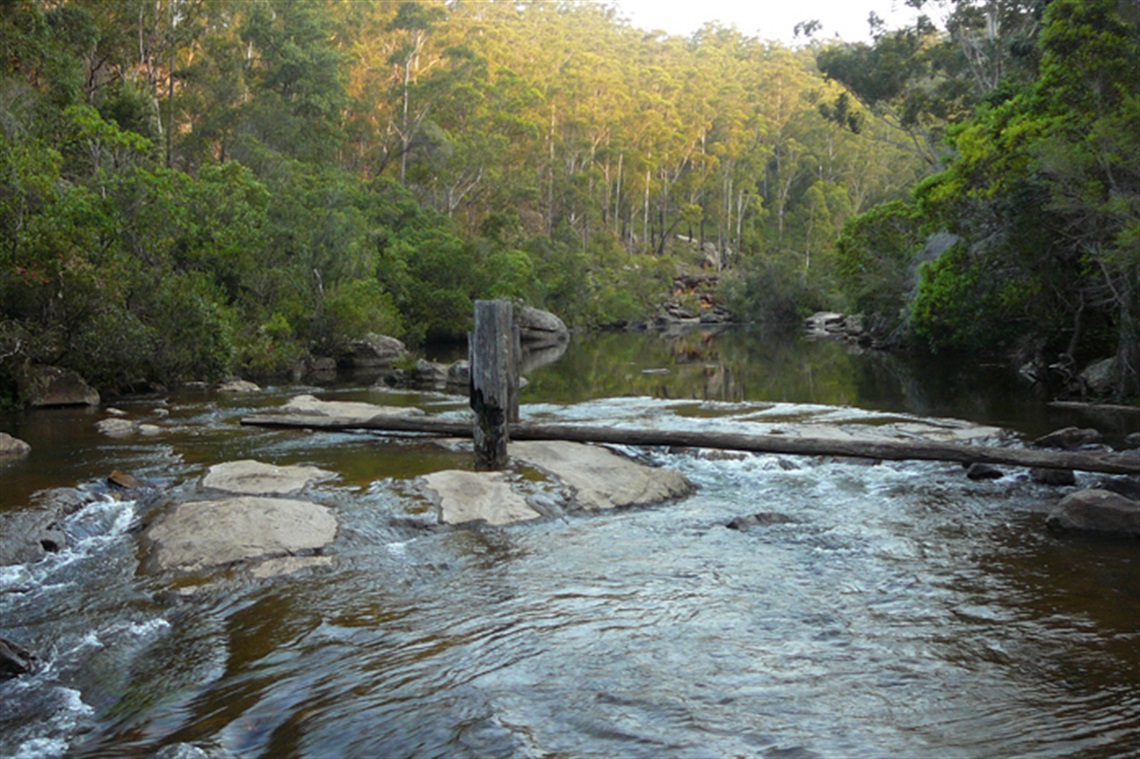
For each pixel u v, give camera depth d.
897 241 35.84
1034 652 5.20
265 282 27.20
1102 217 18.08
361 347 29.92
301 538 7.24
